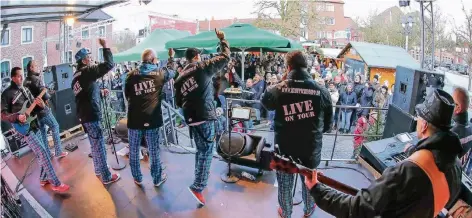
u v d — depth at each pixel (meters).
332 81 9.96
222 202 3.14
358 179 3.62
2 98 3.05
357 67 13.95
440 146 1.21
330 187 1.55
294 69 2.48
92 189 3.38
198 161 3.01
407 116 3.59
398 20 19.33
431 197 1.19
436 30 11.20
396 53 12.95
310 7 23.11
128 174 3.73
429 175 1.19
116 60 8.77
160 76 3.13
